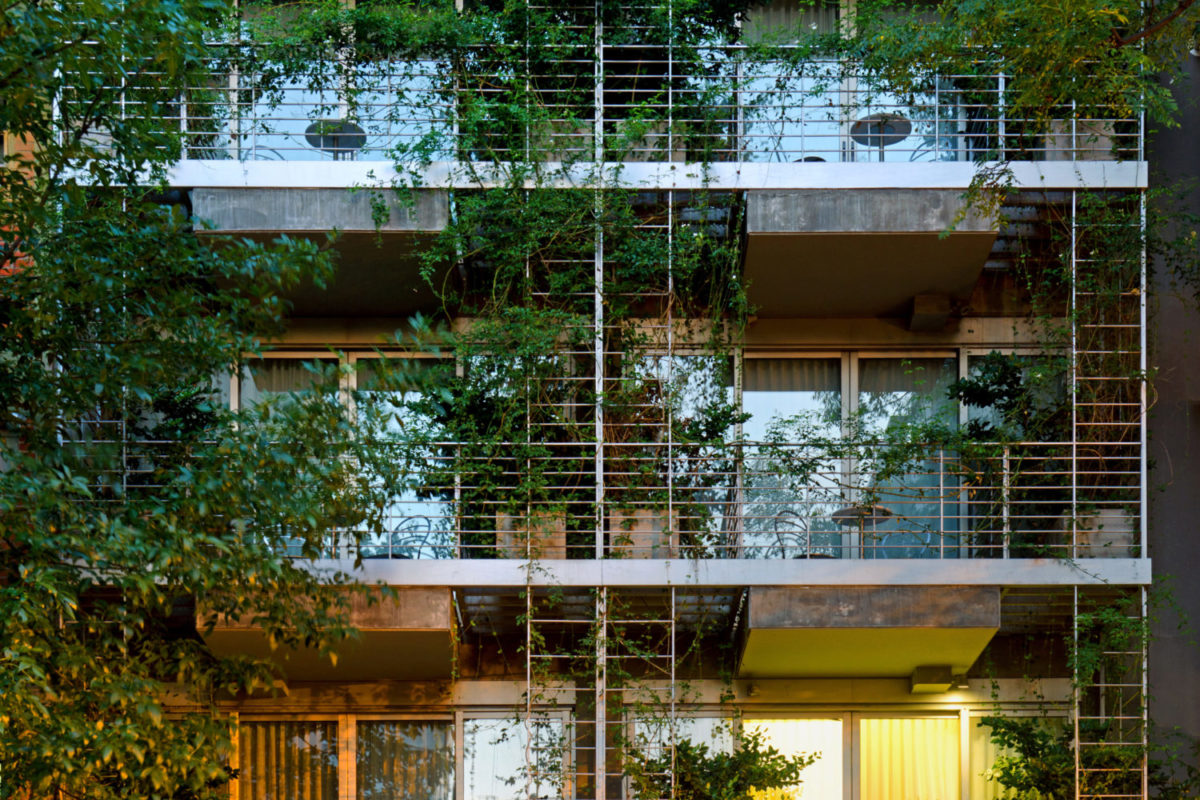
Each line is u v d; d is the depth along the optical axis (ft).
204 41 37.04
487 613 38.81
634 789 35.73
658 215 38.70
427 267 37.27
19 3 26.18
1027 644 39.24
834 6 41.88
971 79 39.70
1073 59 30.91
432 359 41.50
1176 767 37.09
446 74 38.83
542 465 36.60
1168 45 33.32
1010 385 38.45
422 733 39.58
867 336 41.24
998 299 40.93
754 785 36.17
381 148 37.70
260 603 31.50
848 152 40.57
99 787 28.53
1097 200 36.40
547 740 39.29
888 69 34.99
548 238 37.68
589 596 37.96
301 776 39.29
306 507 29.27
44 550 27.14
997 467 37.81
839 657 37.58
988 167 36.55
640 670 39.32
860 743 39.60
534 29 38.68
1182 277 38.81
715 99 39.65
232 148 39.96
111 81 30.37
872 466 37.37
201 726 28.84
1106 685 36.01
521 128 38.22
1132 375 36.24
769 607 35.60
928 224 36.55
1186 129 39.60
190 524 29.01
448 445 37.17
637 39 39.42
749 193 36.88
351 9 39.09
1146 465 37.58
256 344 30.66
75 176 32.96
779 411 41.39
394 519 39.01
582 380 37.93
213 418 37.88
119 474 32.04
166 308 30.19
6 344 29.17
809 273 38.55
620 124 37.68
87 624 28.66
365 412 30.86
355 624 35.40
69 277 29.01
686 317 39.24
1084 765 35.27
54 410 29.55
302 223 37.11
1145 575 35.19
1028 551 37.27
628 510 36.99
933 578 35.50
